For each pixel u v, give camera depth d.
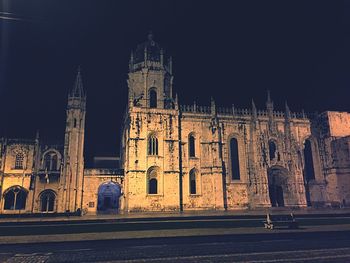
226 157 54.59
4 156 54.31
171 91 58.59
